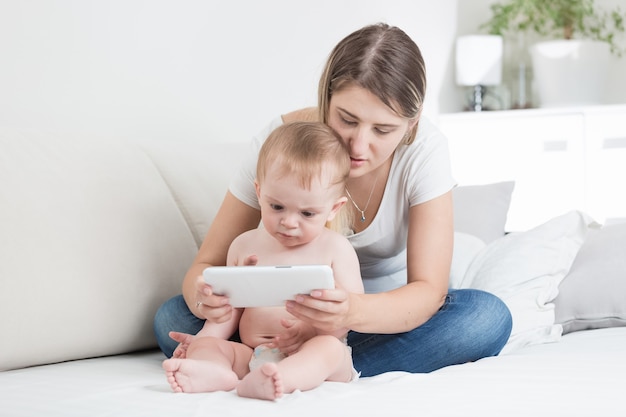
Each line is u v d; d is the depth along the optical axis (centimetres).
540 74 393
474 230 251
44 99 192
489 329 142
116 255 157
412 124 151
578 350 158
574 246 203
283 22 281
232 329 141
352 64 135
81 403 106
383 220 162
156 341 165
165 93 229
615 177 355
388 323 130
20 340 137
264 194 135
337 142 137
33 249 142
